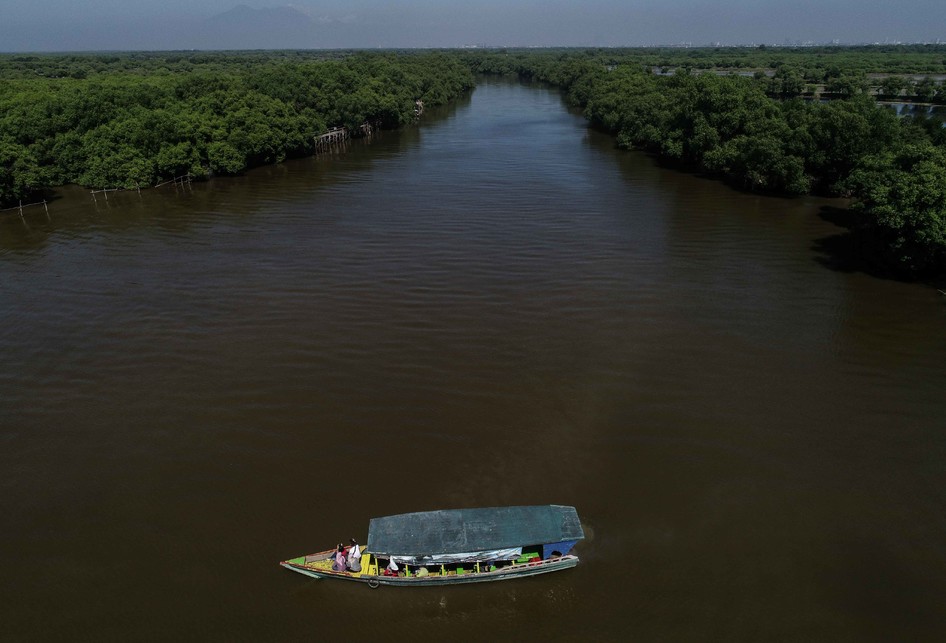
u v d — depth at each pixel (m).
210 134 116.75
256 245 79.44
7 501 38.19
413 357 52.59
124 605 31.80
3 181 94.75
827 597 31.69
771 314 59.41
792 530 35.50
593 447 41.97
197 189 108.62
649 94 142.75
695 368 50.69
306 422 44.66
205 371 51.16
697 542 34.88
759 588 32.22
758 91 115.19
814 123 98.62
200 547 34.91
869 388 47.88
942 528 35.53
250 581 33.03
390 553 31.78
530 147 140.38
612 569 33.47
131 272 71.50
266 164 128.38
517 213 90.81
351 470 40.12
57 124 113.81
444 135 158.62
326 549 34.62
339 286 66.56
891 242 66.94
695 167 119.31
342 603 32.09
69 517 37.00
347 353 53.34
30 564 34.06
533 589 32.59
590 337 55.47
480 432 43.53
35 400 47.78
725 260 72.44
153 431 44.12
